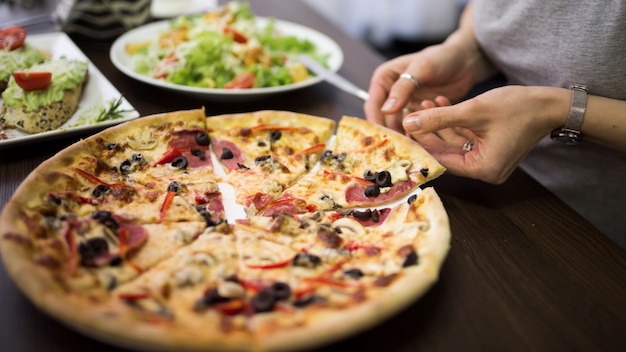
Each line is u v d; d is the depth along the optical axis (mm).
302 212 529
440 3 1515
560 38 582
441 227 465
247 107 688
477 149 554
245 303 416
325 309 402
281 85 716
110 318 374
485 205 549
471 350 416
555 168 665
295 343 374
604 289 468
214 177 556
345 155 588
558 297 458
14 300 429
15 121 583
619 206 638
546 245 506
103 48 806
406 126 541
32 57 674
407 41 1585
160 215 495
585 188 649
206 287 429
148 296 411
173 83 699
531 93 532
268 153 593
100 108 616
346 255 463
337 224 501
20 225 438
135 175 538
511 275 475
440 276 469
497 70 730
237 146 594
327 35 908
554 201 560
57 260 421
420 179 545
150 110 663
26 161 559
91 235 450
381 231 498
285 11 991
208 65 714
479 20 668
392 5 1531
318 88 742
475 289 460
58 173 493
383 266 451
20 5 910
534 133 537
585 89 539
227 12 842
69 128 567
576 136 542
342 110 696
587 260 493
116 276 427
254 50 743
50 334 409
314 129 616
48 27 842
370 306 394
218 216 511
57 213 471
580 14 561
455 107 534
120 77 726
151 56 730
